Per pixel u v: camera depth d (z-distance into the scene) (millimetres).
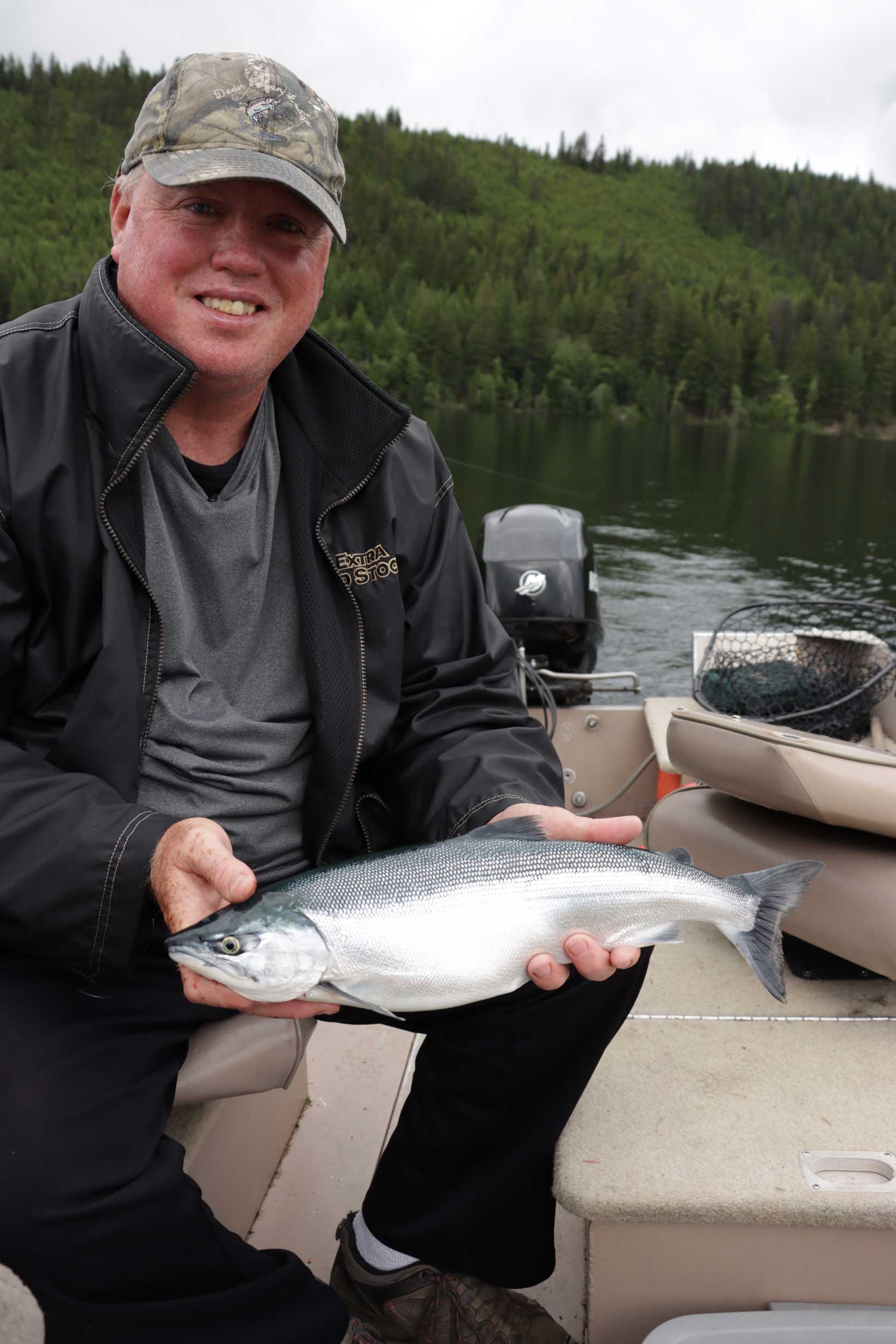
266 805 1739
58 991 1451
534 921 1444
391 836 1927
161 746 1651
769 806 1990
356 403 1740
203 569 1670
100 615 1573
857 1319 1448
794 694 2947
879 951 1812
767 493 26203
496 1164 1535
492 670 1962
